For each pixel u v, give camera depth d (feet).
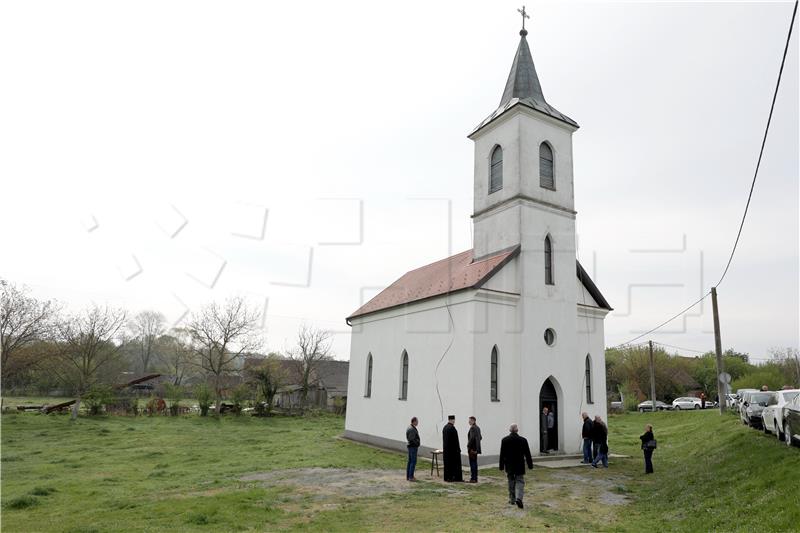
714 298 101.96
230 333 146.30
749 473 39.19
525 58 80.84
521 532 32.27
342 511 36.83
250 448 75.05
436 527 33.17
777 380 142.31
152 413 127.24
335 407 148.56
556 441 68.23
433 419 68.54
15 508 37.01
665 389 212.02
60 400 161.79
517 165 71.92
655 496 42.83
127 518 33.81
